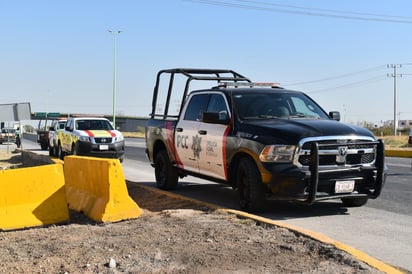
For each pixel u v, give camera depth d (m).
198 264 4.94
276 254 5.22
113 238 5.96
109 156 19.00
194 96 9.80
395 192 10.41
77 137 19.00
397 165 17.92
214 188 11.09
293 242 5.63
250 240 5.77
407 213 8.02
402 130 70.75
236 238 5.87
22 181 6.89
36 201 6.95
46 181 7.05
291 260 5.01
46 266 4.93
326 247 5.30
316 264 4.87
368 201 9.16
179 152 9.91
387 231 6.75
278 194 7.29
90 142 18.69
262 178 7.43
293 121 7.93
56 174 7.14
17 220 6.73
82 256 5.23
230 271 4.73
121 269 4.81
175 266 4.89
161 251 5.38
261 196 7.62
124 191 7.12
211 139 8.70
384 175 7.78
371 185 7.66
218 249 5.43
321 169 7.24
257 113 8.41
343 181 7.38
